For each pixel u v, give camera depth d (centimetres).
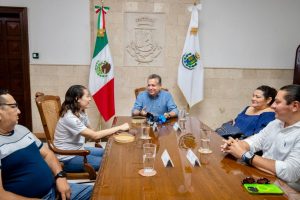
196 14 378
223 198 103
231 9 396
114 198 102
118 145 171
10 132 140
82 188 163
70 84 395
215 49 404
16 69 400
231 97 418
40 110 192
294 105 137
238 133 202
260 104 223
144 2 387
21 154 137
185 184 115
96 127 406
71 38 385
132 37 394
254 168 136
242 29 402
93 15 384
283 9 401
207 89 414
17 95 406
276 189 111
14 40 392
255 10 398
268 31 405
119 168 132
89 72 390
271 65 414
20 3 371
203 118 422
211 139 189
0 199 119
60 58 388
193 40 383
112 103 383
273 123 162
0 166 124
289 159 132
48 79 392
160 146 170
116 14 387
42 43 382
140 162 140
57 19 379
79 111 212
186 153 156
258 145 164
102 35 368
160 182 116
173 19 393
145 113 261
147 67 403
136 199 101
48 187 150
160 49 399
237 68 411
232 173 129
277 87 420
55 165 163
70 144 206
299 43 411
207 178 122
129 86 405
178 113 268
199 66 391
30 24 377
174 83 408
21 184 136
